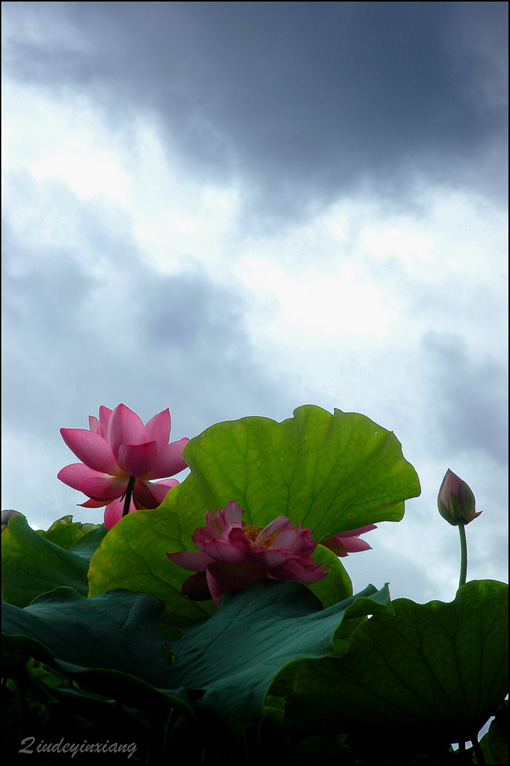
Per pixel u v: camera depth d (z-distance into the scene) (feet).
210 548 5.45
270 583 5.47
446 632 5.18
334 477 6.19
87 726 5.49
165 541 5.88
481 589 5.23
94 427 7.38
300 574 5.50
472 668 5.15
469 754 5.34
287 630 5.15
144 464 6.64
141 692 4.78
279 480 6.15
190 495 5.96
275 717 5.42
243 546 5.43
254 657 5.05
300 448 6.15
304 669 5.16
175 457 6.81
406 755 5.41
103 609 5.33
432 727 5.21
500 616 5.18
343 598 5.99
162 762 5.16
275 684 5.47
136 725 5.43
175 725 5.38
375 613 5.18
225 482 6.09
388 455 6.20
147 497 6.77
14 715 5.65
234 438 6.11
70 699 5.24
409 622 5.19
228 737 4.68
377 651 5.16
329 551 6.06
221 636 5.29
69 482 6.93
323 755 5.35
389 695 5.16
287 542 5.57
